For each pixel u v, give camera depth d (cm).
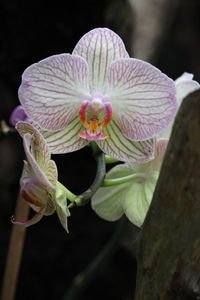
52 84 56
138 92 57
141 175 59
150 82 56
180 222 50
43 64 55
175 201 50
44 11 78
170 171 50
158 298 52
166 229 51
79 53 56
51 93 56
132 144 57
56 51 79
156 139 58
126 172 60
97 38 56
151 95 56
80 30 79
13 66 79
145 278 52
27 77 56
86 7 78
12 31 78
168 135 58
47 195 55
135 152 57
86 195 54
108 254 71
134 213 58
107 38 56
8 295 69
